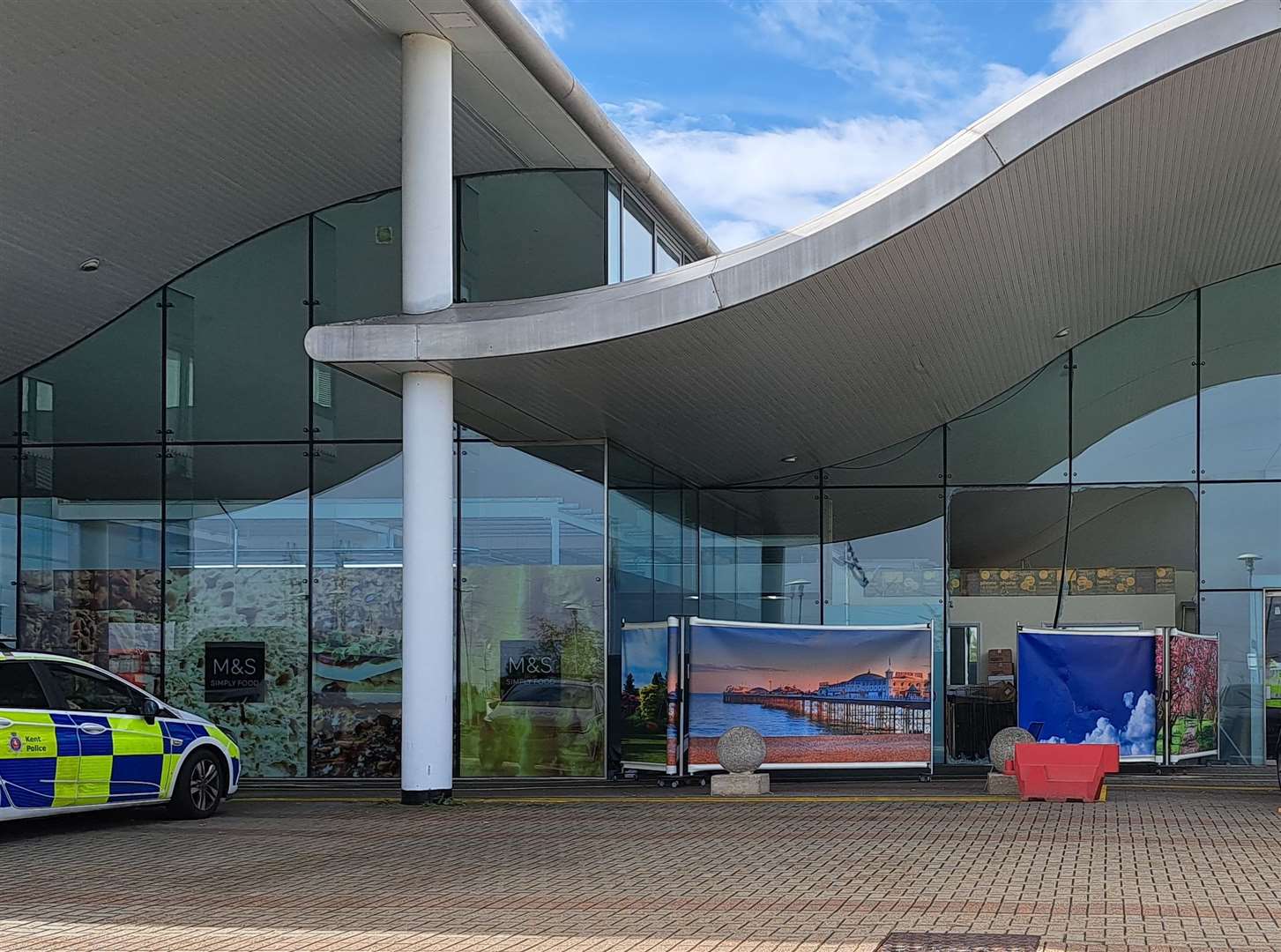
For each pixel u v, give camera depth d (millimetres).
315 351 15398
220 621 20547
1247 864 10781
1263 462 21625
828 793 17109
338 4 15680
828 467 22719
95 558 20812
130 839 13219
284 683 20406
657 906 9164
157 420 20906
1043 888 9734
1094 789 15773
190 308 21016
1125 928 8242
